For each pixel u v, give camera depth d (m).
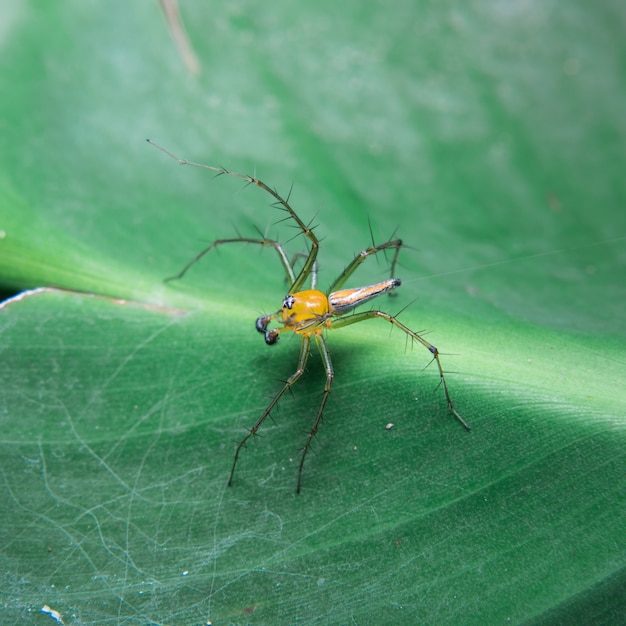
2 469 0.12
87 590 0.11
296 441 0.12
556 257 0.13
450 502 0.11
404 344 0.12
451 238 0.13
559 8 0.14
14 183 0.13
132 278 0.12
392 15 0.13
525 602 0.11
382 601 0.11
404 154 0.13
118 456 0.12
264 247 0.13
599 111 0.13
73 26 0.13
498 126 0.13
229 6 0.13
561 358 0.12
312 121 0.13
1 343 0.12
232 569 0.11
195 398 0.12
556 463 0.11
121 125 0.13
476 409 0.12
